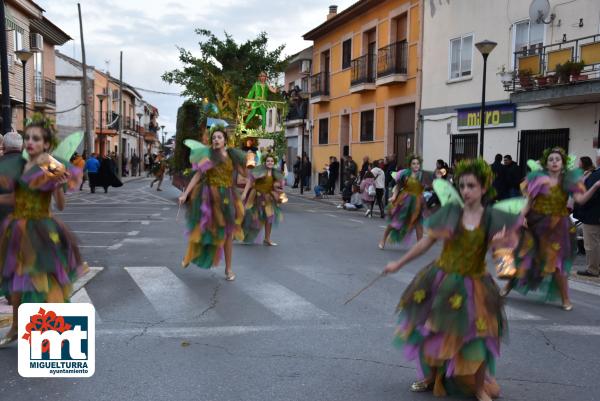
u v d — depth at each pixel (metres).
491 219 3.87
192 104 20.58
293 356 4.97
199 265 7.92
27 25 27.77
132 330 5.59
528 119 17.12
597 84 13.46
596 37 14.80
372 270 8.83
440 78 21.48
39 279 4.78
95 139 50.59
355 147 29.23
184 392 4.18
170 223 14.38
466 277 3.95
